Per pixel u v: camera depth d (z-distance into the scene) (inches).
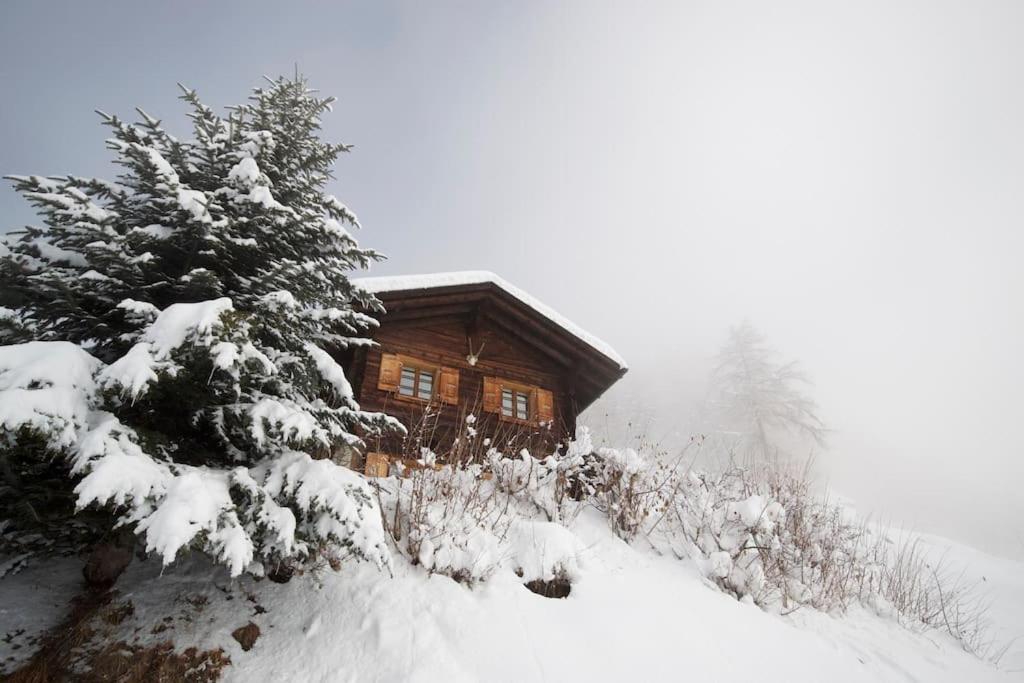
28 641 127.9
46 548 154.9
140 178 186.2
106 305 170.7
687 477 285.1
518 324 418.0
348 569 165.6
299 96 254.4
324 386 203.6
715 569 229.0
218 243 174.7
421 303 367.6
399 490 203.0
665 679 150.6
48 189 156.0
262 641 137.2
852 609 259.3
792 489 311.9
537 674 137.7
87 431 119.3
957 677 206.5
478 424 362.0
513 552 190.5
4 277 149.8
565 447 377.1
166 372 128.9
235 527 120.1
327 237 204.2
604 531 247.0
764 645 185.6
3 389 108.2
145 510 114.0
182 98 213.5
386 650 134.4
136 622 138.5
